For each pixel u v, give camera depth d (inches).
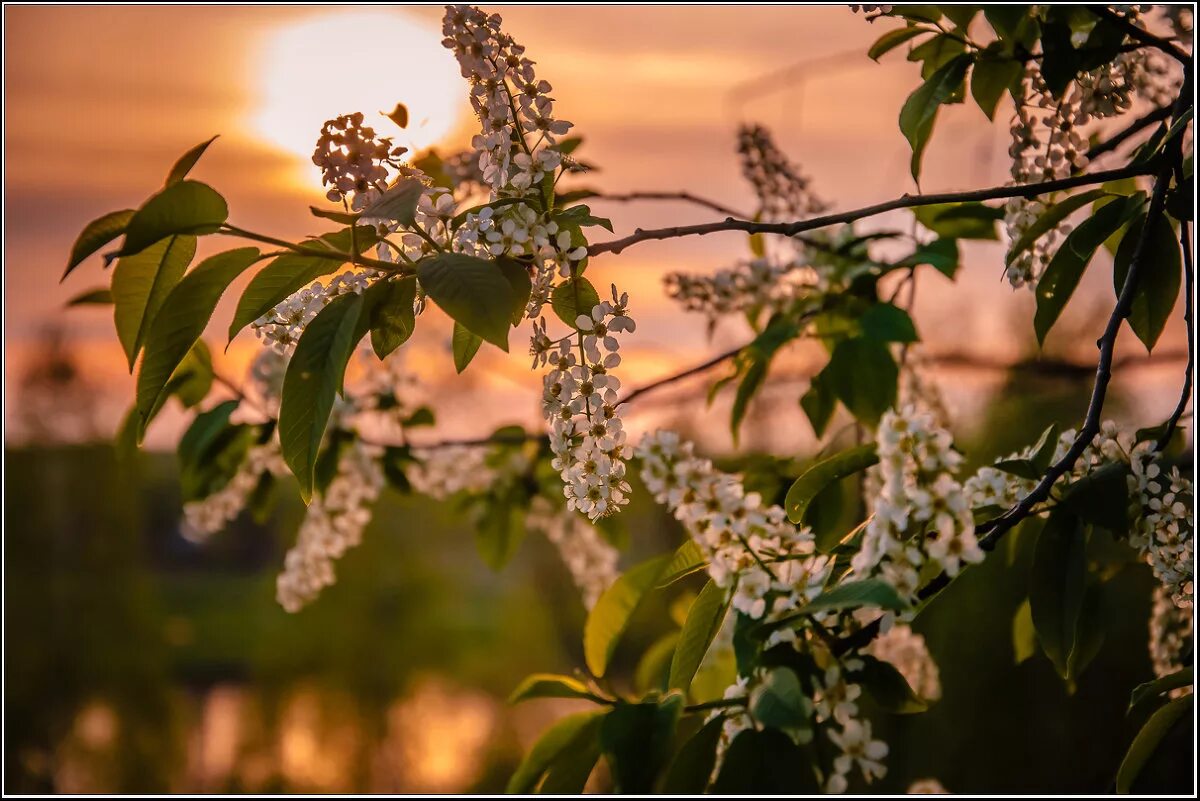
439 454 106.7
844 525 71.3
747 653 43.2
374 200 43.9
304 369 43.1
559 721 49.0
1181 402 52.4
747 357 85.3
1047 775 205.5
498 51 48.4
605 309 47.8
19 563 422.9
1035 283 60.3
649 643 352.8
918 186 60.2
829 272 87.5
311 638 472.4
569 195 80.7
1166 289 56.5
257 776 451.2
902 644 78.1
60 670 432.8
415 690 474.3
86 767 435.2
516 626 486.6
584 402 47.3
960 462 42.0
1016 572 84.4
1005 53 57.3
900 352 90.2
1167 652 67.1
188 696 571.8
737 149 85.1
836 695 42.6
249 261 44.4
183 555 660.1
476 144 48.1
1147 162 51.9
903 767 209.0
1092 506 50.3
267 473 97.2
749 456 78.9
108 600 443.2
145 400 45.1
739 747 41.1
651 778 41.9
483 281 40.1
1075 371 94.4
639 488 163.8
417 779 450.0
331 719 462.3
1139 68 61.3
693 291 87.4
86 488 429.7
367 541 479.5
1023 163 58.6
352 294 44.4
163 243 45.6
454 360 50.4
